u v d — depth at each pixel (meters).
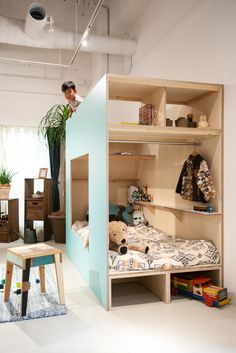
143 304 3.00
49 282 3.56
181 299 3.12
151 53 5.02
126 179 5.31
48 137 6.24
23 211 6.50
